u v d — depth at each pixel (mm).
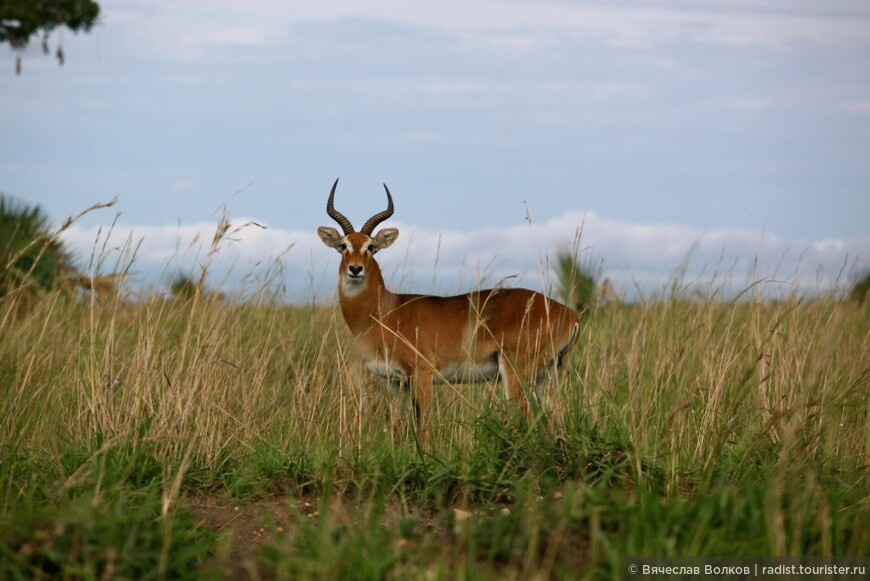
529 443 23062
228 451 24734
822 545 16781
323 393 28500
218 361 25922
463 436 25500
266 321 34375
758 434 23625
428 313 32844
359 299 32844
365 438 25766
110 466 21906
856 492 21094
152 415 24484
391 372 33062
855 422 25719
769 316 31766
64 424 25141
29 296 37062
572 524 17531
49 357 27422
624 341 32250
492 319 32625
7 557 16172
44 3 69500
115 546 16703
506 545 17125
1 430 24266
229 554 18766
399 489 22453
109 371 25562
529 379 32406
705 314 31391
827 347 23562
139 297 29734
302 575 15797
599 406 26719
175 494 20422
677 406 24266
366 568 15789
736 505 17672
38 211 45719
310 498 22688
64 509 18172
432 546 17594
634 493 21094
